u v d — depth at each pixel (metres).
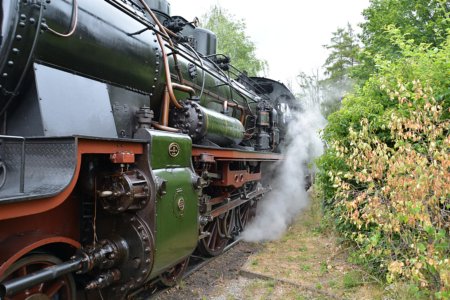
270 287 4.17
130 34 3.38
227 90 6.65
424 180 3.08
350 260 4.69
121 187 2.63
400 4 11.73
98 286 2.62
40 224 2.51
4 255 2.08
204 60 6.25
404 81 4.37
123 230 2.82
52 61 2.64
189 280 4.34
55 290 2.45
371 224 4.53
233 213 6.14
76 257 2.48
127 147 2.68
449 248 3.23
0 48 2.21
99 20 3.02
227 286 4.24
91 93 2.84
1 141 2.32
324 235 6.31
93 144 2.33
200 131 4.10
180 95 4.73
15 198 1.77
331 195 5.70
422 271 3.55
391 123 3.58
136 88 3.59
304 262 5.02
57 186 2.07
